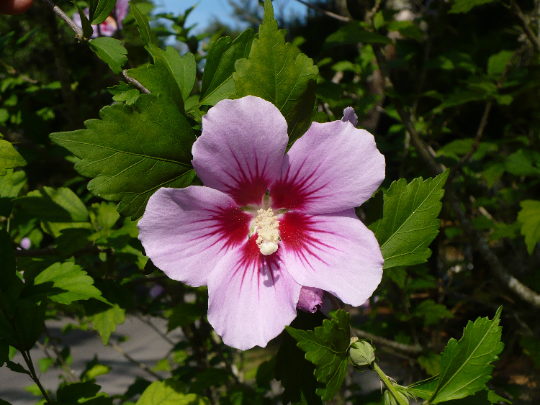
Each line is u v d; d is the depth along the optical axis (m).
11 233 0.39
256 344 0.17
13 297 0.22
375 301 0.61
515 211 0.64
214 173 0.17
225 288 0.18
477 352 0.17
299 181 0.18
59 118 0.56
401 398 0.16
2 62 0.51
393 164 0.70
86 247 0.34
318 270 0.18
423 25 0.58
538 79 0.47
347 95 0.56
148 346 1.39
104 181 0.17
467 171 0.60
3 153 0.20
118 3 0.50
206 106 0.21
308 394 0.18
